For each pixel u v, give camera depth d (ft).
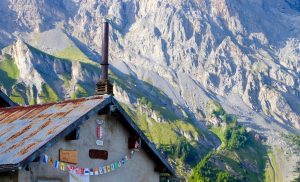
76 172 122.52
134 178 136.98
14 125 127.54
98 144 128.06
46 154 116.88
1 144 119.75
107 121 130.82
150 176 140.87
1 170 112.37
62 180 120.26
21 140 118.21
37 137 117.29
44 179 116.98
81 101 129.49
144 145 138.41
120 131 133.59
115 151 132.05
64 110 127.13
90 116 123.34
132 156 135.85
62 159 119.75
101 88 132.87
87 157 125.39
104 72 133.69
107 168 129.08
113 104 128.67
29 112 132.87
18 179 113.19
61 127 118.21
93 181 127.34
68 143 121.49
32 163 115.14
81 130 124.47
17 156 111.65
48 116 126.41
